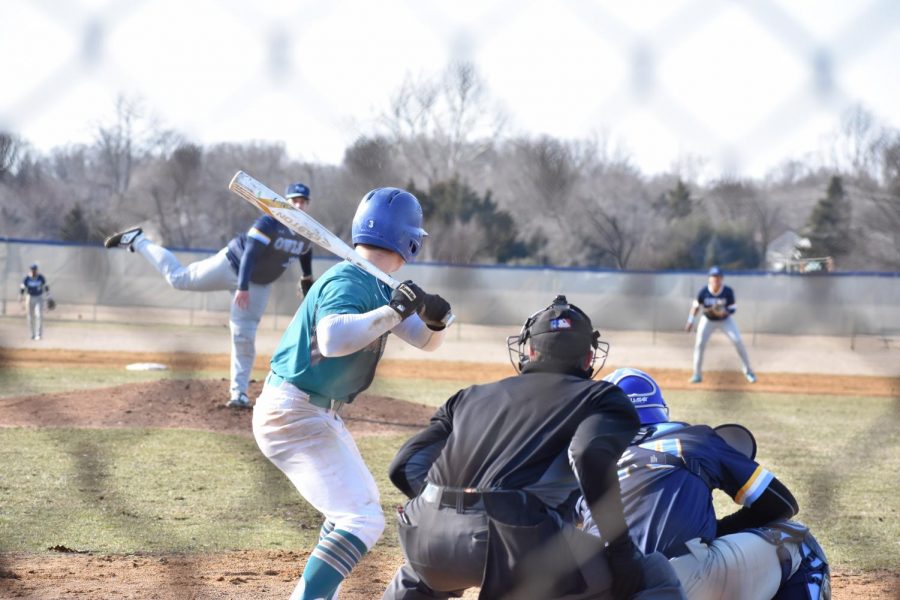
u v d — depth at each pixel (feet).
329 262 205.36
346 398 31.27
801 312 199.41
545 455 24.88
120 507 52.31
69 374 128.57
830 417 102.94
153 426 78.18
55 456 66.54
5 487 56.65
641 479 29.07
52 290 213.66
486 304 191.93
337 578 29.78
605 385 25.77
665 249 200.75
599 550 25.02
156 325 209.67
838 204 186.09
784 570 29.53
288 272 204.44
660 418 31.01
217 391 91.25
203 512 51.80
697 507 28.78
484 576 24.57
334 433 31.07
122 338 185.26
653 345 195.83
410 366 156.46
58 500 53.67
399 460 27.45
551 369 26.81
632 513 28.66
